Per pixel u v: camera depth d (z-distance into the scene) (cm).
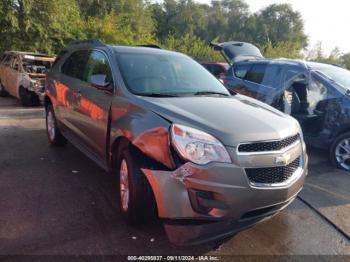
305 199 460
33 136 694
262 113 364
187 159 292
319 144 618
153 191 307
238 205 295
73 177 482
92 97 445
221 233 301
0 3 1622
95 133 437
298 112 639
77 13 2225
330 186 511
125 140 365
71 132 536
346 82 644
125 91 387
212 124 309
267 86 711
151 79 417
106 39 2325
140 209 338
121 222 366
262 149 307
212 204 290
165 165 303
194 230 294
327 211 427
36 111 996
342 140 584
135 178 332
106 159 415
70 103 519
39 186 447
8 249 310
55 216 372
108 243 328
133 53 457
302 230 377
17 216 368
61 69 585
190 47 3222
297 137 353
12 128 756
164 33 5722
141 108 351
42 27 1780
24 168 508
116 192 439
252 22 6556
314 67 668
